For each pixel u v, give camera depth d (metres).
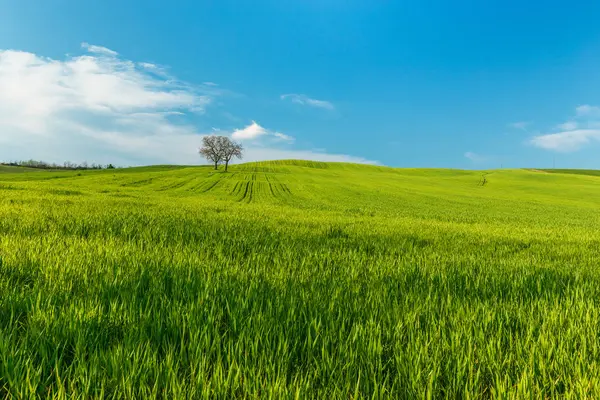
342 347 2.49
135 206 17.23
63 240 6.66
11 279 3.89
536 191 86.25
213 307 3.05
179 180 71.06
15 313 2.99
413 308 3.45
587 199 73.56
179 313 2.99
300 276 4.60
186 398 1.94
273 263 5.57
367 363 2.33
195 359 2.29
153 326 2.71
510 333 2.90
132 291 3.59
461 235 11.50
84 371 2.10
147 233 8.07
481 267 5.86
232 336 2.72
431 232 11.96
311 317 3.00
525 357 2.57
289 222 12.71
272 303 3.42
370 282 4.54
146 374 2.10
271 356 2.29
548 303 3.91
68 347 2.49
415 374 2.25
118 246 6.22
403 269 5.36
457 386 2.19
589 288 4.66
